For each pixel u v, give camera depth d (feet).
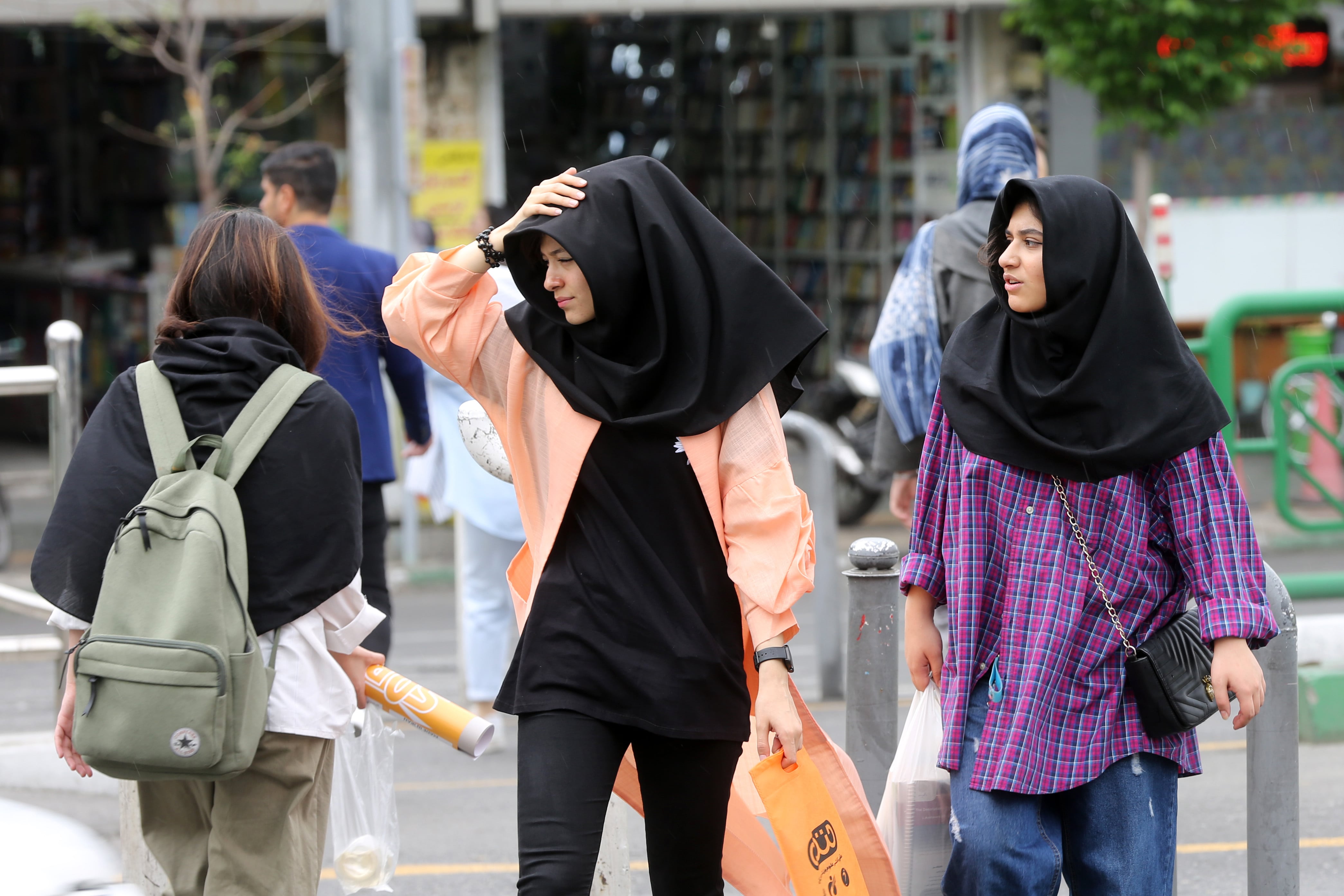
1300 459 154.10
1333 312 100.37
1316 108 200.23
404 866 63.05
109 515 38.01
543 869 36.91
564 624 38.65
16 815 32.94
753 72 213.46
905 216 201.57
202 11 164.66
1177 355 39.47
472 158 181.27
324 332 42.27
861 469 161.07
